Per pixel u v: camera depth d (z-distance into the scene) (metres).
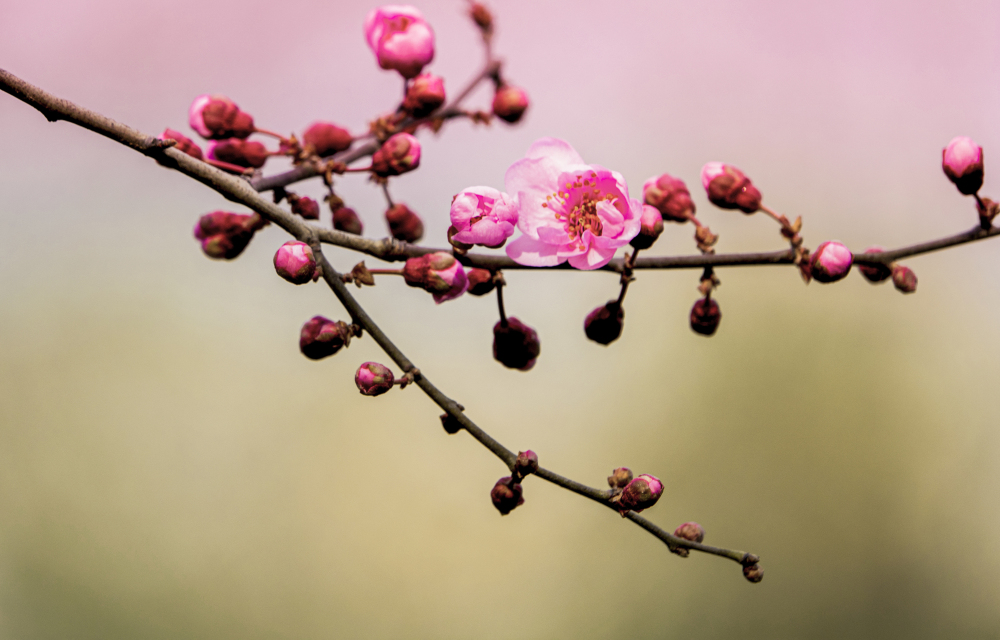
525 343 0.82
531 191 0.80
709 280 0.82
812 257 0.81
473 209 0.79
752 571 0.79
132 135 0.78
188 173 0.79
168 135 0.81
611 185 0.80
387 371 0.79
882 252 0.82
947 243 0.81
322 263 0.79
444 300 0.80
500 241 0.79
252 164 0.82
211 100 0.82
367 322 0.79
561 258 0.80
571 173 0.80
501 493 0.79
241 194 0.79
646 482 0.78
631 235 0.79
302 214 0.82
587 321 0.82
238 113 0.82
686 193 0.82
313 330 0.80
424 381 0.79
